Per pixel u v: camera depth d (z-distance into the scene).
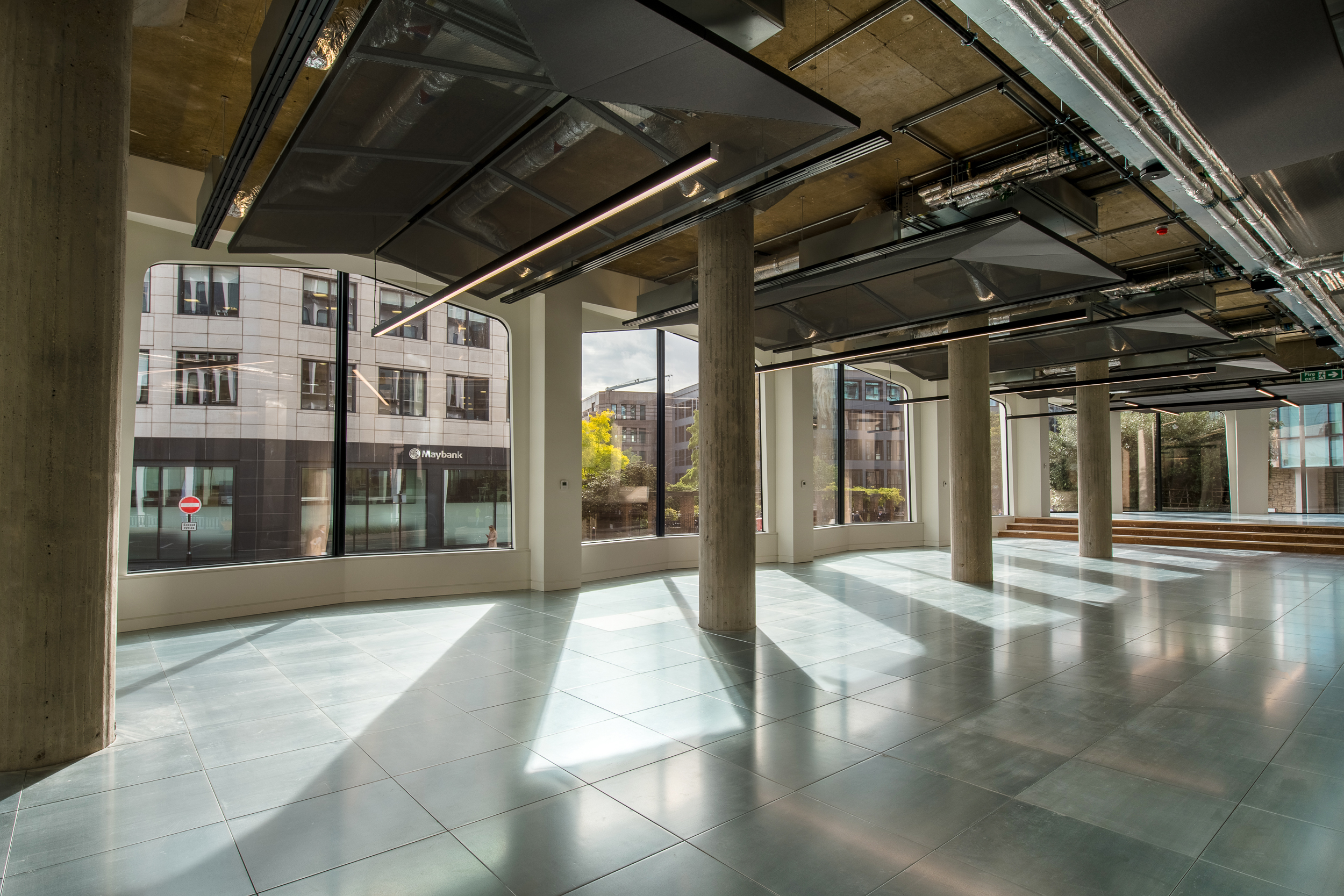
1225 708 5.63
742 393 8.71
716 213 6.88
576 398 12.45
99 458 4.71
